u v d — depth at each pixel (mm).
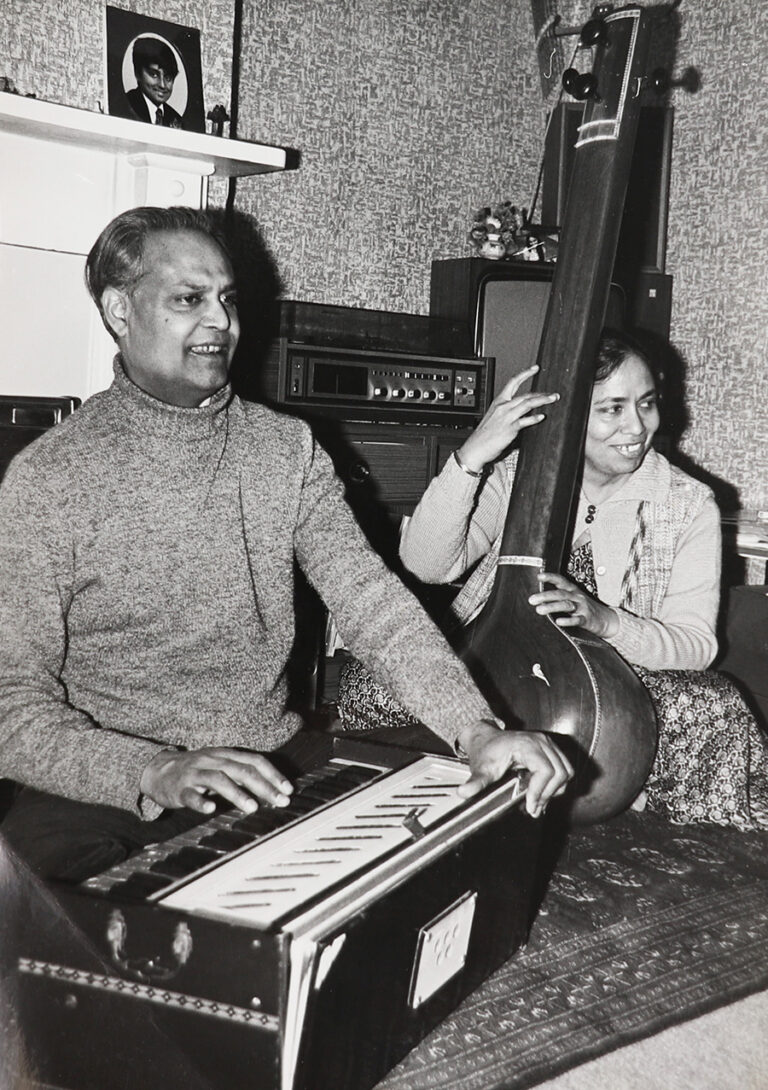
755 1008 1333
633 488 1873
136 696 1300
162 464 1286
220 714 1335
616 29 1853
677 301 3211
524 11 3209
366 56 2918
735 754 1838
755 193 2979
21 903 922
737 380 3064
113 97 2152
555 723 1632
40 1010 921
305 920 842
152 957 867
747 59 2971
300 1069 849
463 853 1061
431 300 2785
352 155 2930
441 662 1325
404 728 1480
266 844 1000
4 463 1595
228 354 1336
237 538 1333
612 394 1763
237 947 830
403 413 2438
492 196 3227
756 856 1737
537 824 1278
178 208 1364
